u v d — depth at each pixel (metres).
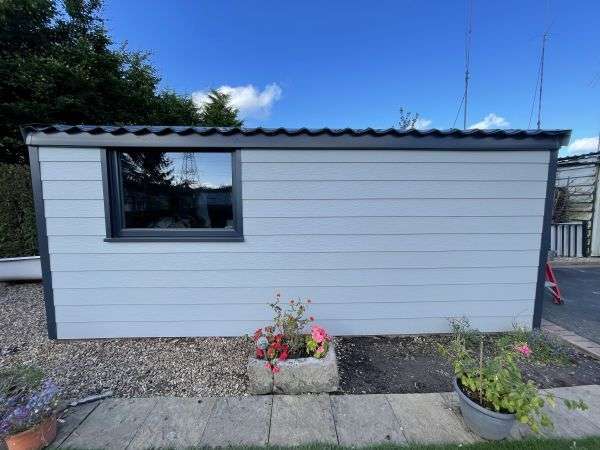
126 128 2.66
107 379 2.39
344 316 3.10
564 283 5.13
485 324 3.15
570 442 1.68
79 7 9.23
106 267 2.93
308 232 2.98
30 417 1.65
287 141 2.85
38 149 2.74
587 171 6.98
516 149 2.92
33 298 4.24
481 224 3.03
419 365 2.59
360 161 2.93
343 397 2.14
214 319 3.05
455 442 1.71
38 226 2.84
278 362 2.19
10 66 7.24
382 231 3.01
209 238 2.93
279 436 1.78
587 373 2.45
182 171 2.95
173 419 1.92
